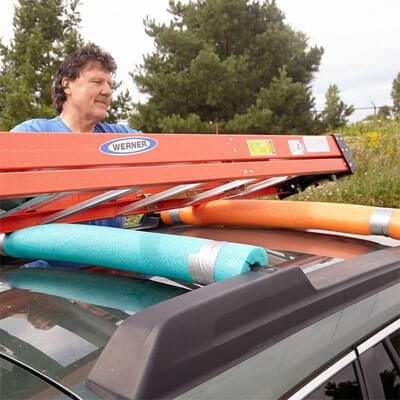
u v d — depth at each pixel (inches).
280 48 570.6
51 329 38.8
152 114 555.2
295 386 33.4
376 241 67.9
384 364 41.9
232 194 82.2
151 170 49.5
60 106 89.1
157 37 572.4
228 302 32.0
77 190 43.9
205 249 44.1
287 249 63.9
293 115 551.2
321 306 38.7
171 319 28.9
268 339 33.7
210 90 540.7
